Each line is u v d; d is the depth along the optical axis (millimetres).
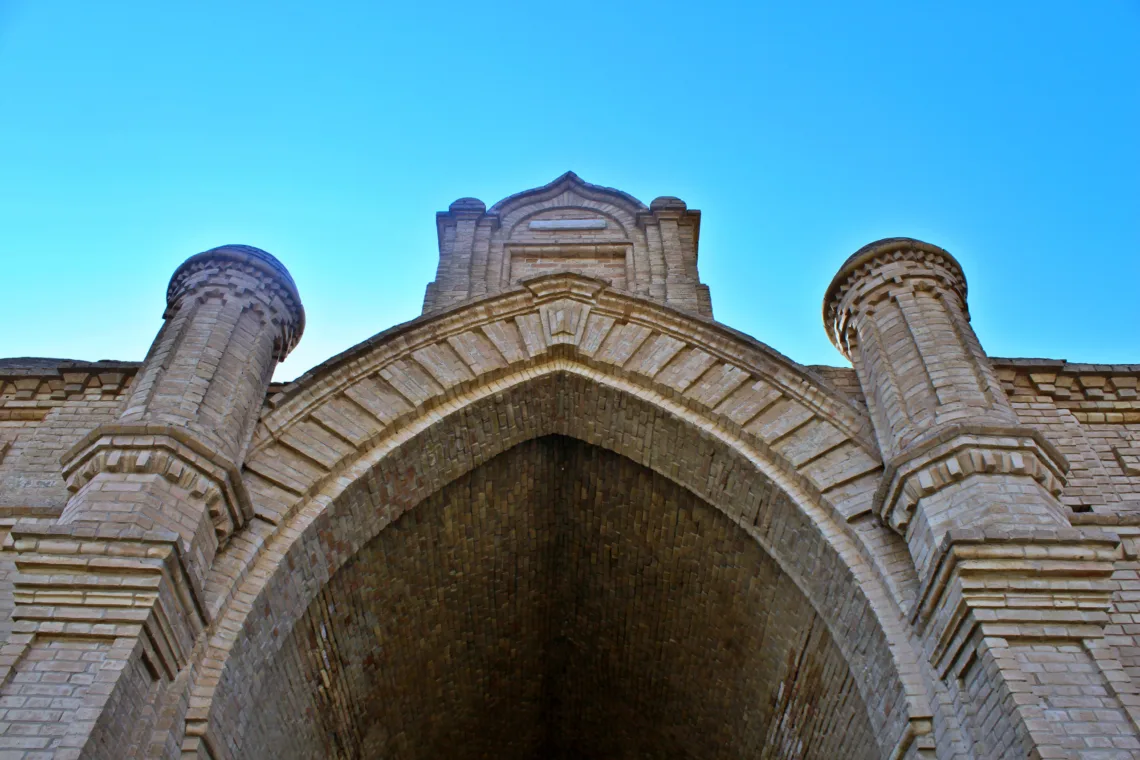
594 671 20156
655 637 18859
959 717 11625
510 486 17797
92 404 16750
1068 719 10445
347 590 15984
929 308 15703
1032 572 11758
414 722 19109
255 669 13531
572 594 19406
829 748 15398
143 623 11250
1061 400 16906
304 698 15664
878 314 16141
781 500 15133
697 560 17250
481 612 18875
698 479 16391
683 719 19391
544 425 17500
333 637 16078
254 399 15195
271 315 16359
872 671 13328
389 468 15805
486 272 21594
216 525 13234
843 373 17406
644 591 18484
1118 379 17047
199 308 15680
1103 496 15266
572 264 22031
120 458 12922
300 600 14539
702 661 18312
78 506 12375
